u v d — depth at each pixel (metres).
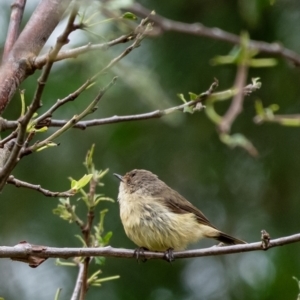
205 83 14.19
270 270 14.33
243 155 14.79
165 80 14.06
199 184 14.70
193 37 14.35
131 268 14.35
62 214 7.63
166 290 14.45
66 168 13.70
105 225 13.85
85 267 7.32
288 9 14.11
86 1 4.86
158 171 14.41
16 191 13.86
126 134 13.91
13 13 6.57
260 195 14.78
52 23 6.25
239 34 14.18
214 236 10.14
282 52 10.54
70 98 5.69
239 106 9.84
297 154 14.63
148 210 9.73
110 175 14.01
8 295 13.79
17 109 13.12
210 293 14.51
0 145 5.77
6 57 6.05
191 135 14.50
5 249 6.33
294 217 14.43
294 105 14.61
